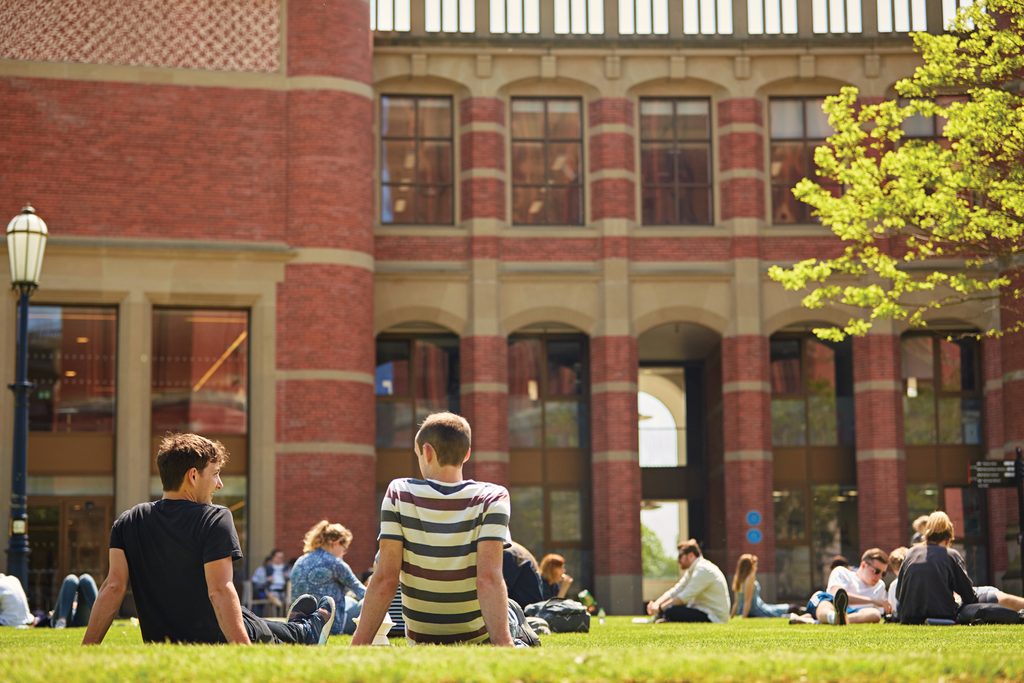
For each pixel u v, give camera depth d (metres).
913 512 37.06
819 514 37.16
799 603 36.75
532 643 8.32
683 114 37.03
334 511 32.75
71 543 32.31
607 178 36.34
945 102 37.06
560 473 37.06
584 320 36.28
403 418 36.84
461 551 7.26
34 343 32.66
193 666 5.82
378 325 35.56
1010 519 35.50
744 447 35.91
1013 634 12.73
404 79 36.31
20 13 32.75
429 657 5.96
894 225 24.25
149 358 32.69
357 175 33.88
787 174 36.97
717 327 36.38
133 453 32.25
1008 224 22.77
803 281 25.69
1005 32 23.52
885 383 36.19
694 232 36.47
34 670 5.84
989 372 36.44
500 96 36.47
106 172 32.78
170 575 7.67
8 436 31.83
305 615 9.99
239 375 33.38
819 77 36.81
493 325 35.88
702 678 5.79
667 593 21.00
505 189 36.47
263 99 33.56
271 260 33.19
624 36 36.62
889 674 6.01
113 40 33.09
